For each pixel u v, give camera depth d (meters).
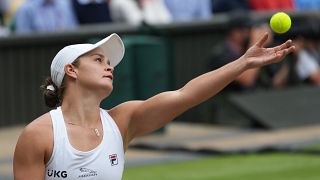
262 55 12.62
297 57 39.78
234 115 37.06
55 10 37.88
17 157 12.21
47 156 12.14
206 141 33.19
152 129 13.04
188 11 42.69
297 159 29.25
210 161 29.12
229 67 12.71
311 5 46.81
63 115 12.41
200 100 12.87
